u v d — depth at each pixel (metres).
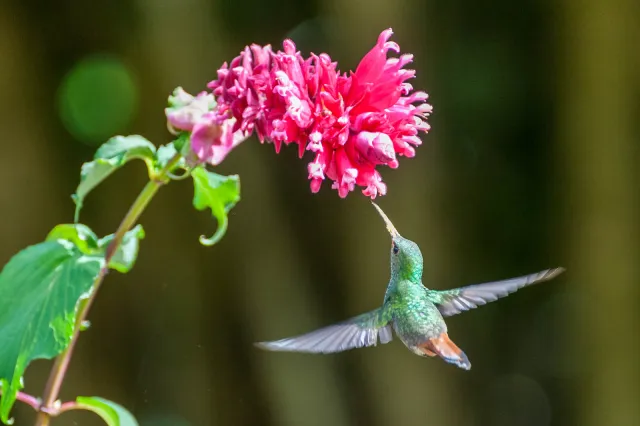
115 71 11.71
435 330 5.61
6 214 11.27
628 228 12.05
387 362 11.87
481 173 12.45
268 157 12.03
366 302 11.87
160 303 11.99
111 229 11.89
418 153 11.90
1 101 11.27
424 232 11.89
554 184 12.48
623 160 12.05
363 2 11.29
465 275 12.39
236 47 11.89
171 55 11.60
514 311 12.86
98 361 11.75
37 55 11.57
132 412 11.77
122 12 11.60
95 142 11.78
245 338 12.01
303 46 11.67
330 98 4.57
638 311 12.05
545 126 12.50
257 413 11.98
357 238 11.87
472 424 12.32
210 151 5.08
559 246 12.51
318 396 11.84
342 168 4.56
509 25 12.34
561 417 12.51
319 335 5.20
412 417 11.82
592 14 11.98
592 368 12.27
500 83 12.38
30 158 11.45
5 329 4.91
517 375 12.71
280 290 11.96
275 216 12.02
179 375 11.94
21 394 5.16
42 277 5.01
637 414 12.05
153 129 11.79
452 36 12.18
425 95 4.70
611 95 12.03
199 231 11.97
